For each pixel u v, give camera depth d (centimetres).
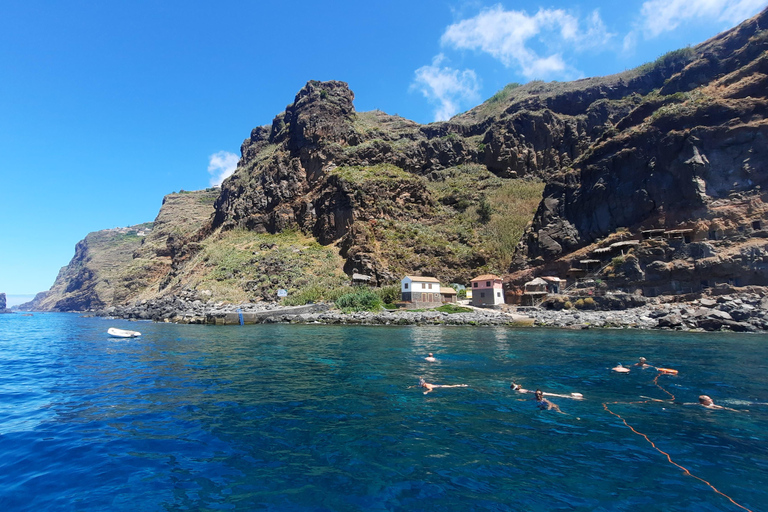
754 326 3997
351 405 1523
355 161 11262
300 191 11331
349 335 4175
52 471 960
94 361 2672
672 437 1181
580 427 1273
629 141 6378
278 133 15050
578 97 13125
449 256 8538
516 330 4509
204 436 1195
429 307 6650
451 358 2600
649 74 12812
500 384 1867
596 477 923
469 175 11969
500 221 9488
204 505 803
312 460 1022
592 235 6462
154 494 848
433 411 1444
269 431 1236
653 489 865
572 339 3581
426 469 967
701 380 1916
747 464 993
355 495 841
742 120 5362
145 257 16262
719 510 779
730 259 4734
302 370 2234
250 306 7481
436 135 14275
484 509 782
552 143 12250
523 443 1134
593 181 6644
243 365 2420
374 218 9294
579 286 5944
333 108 12706
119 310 10819
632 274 5400
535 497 831
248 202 11875
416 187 10244
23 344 3878
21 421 1344
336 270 8556
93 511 783
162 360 2675
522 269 7081
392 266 8206
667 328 4359
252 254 9662
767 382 1866
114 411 1454
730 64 6612
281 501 819
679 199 5553
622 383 1870
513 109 13725
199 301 8131
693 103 5884
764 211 4856
